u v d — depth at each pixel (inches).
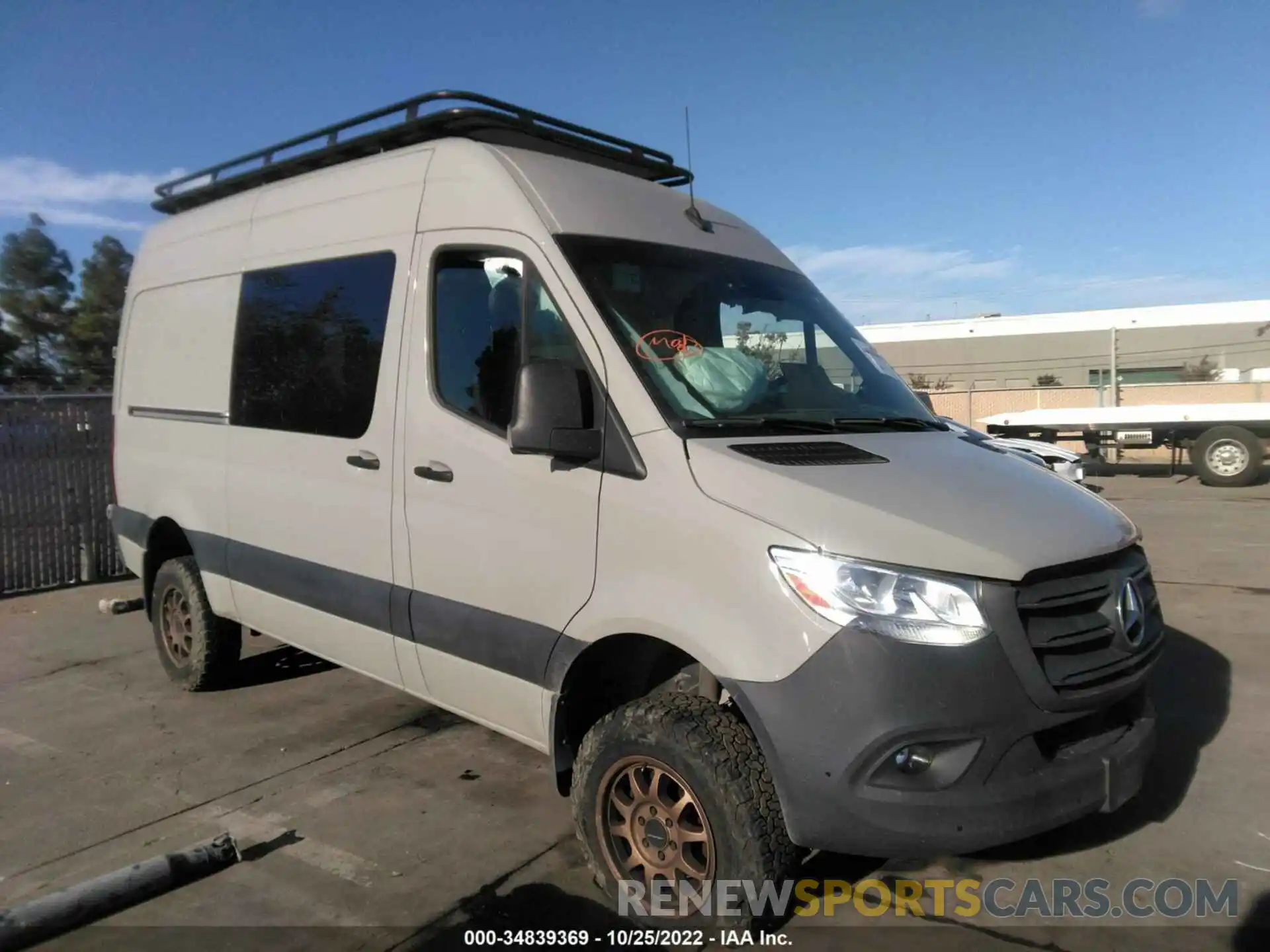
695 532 120.6
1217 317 1674.5
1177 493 609.6
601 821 134.2
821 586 111.7
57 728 210.7
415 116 173.8
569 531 134.6
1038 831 114.6
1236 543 407.8
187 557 230.2
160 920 134.9
